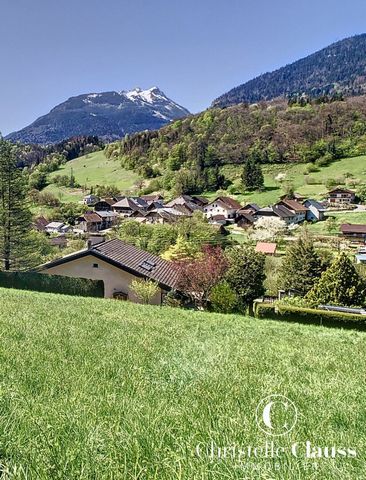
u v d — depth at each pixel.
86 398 4.45
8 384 4.67
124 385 5.21
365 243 71.44
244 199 115.56
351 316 21.44
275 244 64.81
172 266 32.06
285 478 2.80
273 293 39.91
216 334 11.65
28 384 4.82
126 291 26.61
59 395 4.52
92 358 6.64
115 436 3.29
